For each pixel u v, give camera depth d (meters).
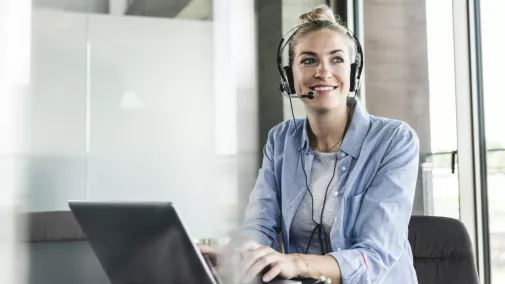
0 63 0.93
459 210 2.98
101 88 2.69
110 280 0.85
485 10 2.86
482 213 2.89
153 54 3.13
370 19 3.64
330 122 1.36
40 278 0.81
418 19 3.33
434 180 3.13
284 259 1.00
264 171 1.50
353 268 1.07
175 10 3.21
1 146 0.90
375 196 1.24
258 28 3.53
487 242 2.86
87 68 2.60
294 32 1.39
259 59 3.46
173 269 0.77
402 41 3.46
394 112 3.41
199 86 3.16
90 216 0.84
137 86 2.90
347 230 1.28
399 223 1.20
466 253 1.62
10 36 0.93
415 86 3.35
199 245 1.01
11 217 0.87
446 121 3.08
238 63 3.41
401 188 1.23
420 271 1.63
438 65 3.15
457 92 2.99
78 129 2.37
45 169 2.03
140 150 2.79
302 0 3.84
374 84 3.55
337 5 3.84
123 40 3.01
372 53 3.60
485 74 2.88
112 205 0.80
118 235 0.82
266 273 0.95
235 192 2.55
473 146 2.93
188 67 3.20
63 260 0.86
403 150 1.28
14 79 0.95
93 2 2.69
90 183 2.36
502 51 2.72
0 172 0.88
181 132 2.91
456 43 2.99
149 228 0.77
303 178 1.39
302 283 0.96
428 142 3.20
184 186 2.59
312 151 1.39
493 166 2.83
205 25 3.28
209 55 3.28
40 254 0.86
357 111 1.38
